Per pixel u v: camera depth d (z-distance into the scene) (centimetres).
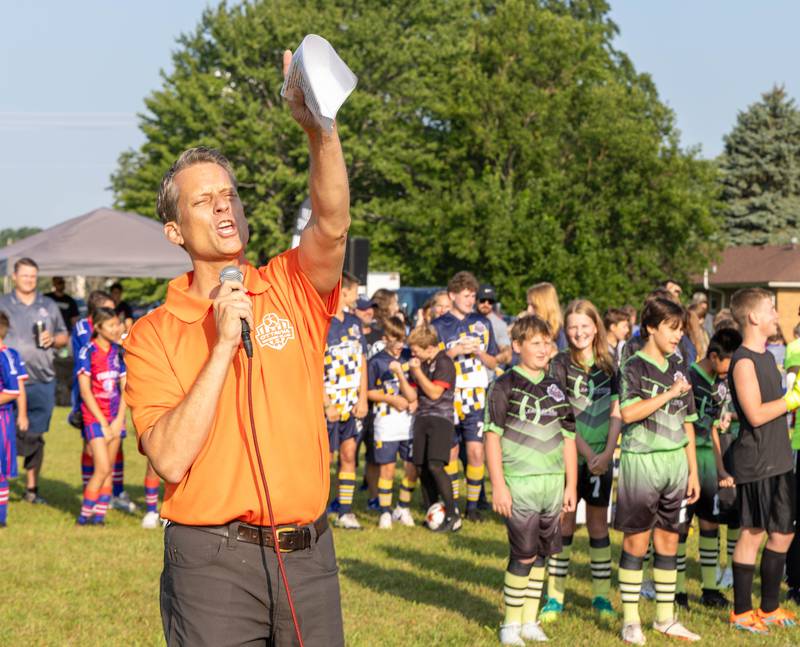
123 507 1002
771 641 588
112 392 938
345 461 934
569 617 639
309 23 3900
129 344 277
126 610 634
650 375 587
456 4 4453
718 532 686
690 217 4006
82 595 670
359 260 1393
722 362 667
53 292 1848
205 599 262
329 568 275
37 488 1051
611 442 636
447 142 4091
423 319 1130
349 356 919
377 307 1102
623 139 3859
